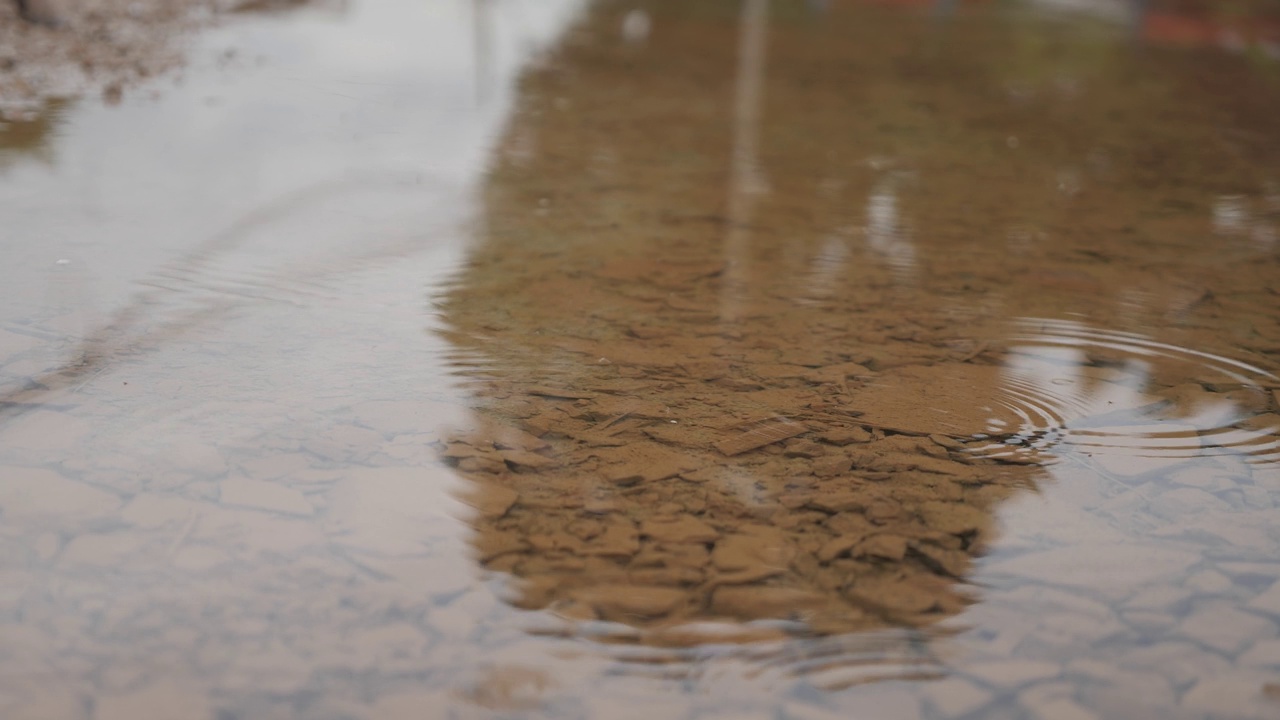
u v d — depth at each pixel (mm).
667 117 2613
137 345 1302
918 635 1040
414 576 1066
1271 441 1239
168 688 988
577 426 1227
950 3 5637
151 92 2369
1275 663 1030
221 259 1485
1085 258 1650
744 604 1056
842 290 1512
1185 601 1072
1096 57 4137
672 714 986
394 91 2645
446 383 1275
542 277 1506
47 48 2643
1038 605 1065
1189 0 6289
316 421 1210
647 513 1131
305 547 1084
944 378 1324
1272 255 1703
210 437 1183
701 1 5457
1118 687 1012
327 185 1817
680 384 1297
